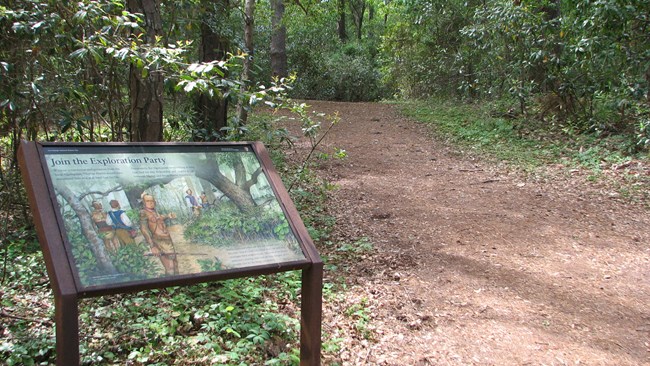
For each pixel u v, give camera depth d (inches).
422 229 250.5
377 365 137.9
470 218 262.4
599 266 203.0
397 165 384.5
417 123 543.8
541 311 168.9
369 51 1122.7
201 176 120.3
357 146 449.4
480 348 147.3
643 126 346.3
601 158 353.7
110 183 109.0
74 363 93.8
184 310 153.8
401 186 327.3
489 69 536.7
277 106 218.1
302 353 121.3
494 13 464.4
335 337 150.3
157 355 128.5
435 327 159.3
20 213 237.8
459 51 617.9
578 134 417.7
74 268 94.9
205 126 268.4
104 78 214.5
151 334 134.0
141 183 112.2
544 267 202.8
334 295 178.9
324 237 240.1
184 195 115.3
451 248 225.1
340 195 308.3
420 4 649.0
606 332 155.9
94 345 132.2
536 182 322.3
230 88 174.4
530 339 152.0
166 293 166.9
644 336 153.6
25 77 204.1
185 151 122.8
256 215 119.9
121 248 101.8
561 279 192.1
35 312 149.1
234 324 145.0
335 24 1147.9
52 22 176.7
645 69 361.1
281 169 344.5
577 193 296.2
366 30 1391.5
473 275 197.3
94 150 111.3
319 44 964.0
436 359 141.5
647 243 224.2
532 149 402.6
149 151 117.8
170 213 111.3
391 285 189.3
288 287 182.5
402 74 734.5
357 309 168.4
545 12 459.8
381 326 159.2
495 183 326.3
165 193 113.4
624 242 226.4
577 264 205.3
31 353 126.0
